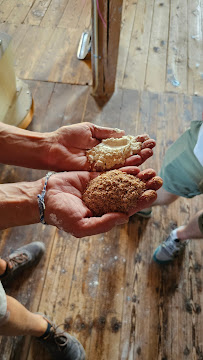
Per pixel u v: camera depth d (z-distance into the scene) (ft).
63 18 3.96
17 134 1.54
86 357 2.01
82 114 3.11
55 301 2.18
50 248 2.37
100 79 3.03
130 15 4.01
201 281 2.27
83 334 2.08
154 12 4.06
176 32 3.86
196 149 1.64
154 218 2.52
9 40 2.45
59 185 1.42
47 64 3.48
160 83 3.37
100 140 1.69
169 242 2.16
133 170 1.50
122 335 2.08
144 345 2.05
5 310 1.42
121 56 3.59
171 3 4.17
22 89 2.93
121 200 1.38
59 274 2.27
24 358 2.00
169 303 2.19
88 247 2.38
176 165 1.85
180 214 2.54
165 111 3.15
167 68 3.51
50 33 3.79
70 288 2.23
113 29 2.51
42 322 1.87
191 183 1.84
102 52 2.71
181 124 3.06
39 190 1.40
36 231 2.43
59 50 3.62
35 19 3.93
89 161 1.59
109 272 2.29
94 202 1.41
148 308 2.17
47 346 1.95
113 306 2.17
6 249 2.36
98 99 3.21
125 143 1.63
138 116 3.10
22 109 2.81
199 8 4.12
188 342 2.06
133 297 2.20
